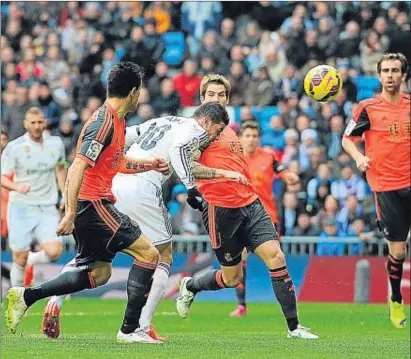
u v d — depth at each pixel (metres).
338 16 43.03
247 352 14.97
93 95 42.56
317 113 39.44
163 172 16.73
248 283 33.62
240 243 19.02
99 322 24.31
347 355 14.85
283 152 38.94
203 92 19.00
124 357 13.76
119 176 17.72
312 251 33.94
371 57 42.16
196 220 35.25
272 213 26.81
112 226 15.54
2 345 15.45
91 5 44.28
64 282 16.12
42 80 43.06
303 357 14.35
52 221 27.08
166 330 22.22
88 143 14.94
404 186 22.92
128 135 17.98
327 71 21.09
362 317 26.64
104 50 43.34
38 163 26.78
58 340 16.62
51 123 41.97
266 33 42.75
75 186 14.81
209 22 44.94
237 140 19.03
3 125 41.28
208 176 18.31
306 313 28.06
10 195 26.92
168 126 17.66
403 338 19.95
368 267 32.56
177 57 44.41
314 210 36.00
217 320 25.59
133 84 15.32
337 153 38.47
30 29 44.81
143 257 15.82
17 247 26.94
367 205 35.78
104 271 16.22
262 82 41.41
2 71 43.72
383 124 22.94
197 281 20.47
